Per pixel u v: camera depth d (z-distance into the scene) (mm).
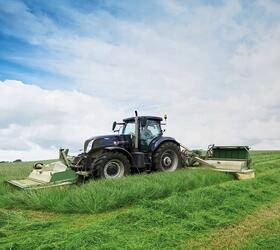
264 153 28547
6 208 8523
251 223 6746
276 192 9617
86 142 11242
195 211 7273
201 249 5387
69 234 5691
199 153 14055
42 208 8312
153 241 5551
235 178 12094
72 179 9875
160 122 12891
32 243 5332
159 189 9039
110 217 7082
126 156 11344
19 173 14242
